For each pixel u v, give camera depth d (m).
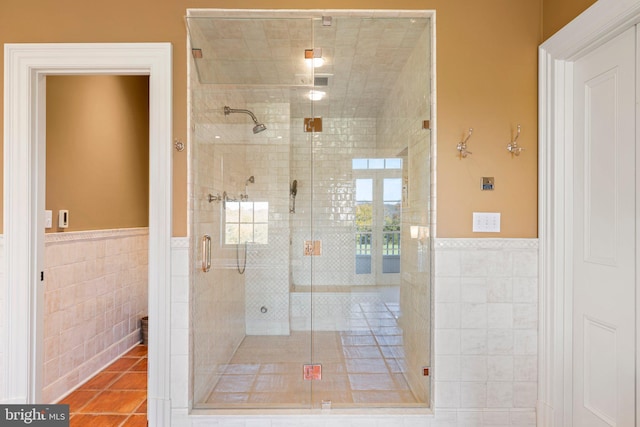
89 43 2.07
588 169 1.87
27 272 2.05
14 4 2.07
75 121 2.74
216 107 2.48
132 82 3.54
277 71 2.51
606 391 1.75
